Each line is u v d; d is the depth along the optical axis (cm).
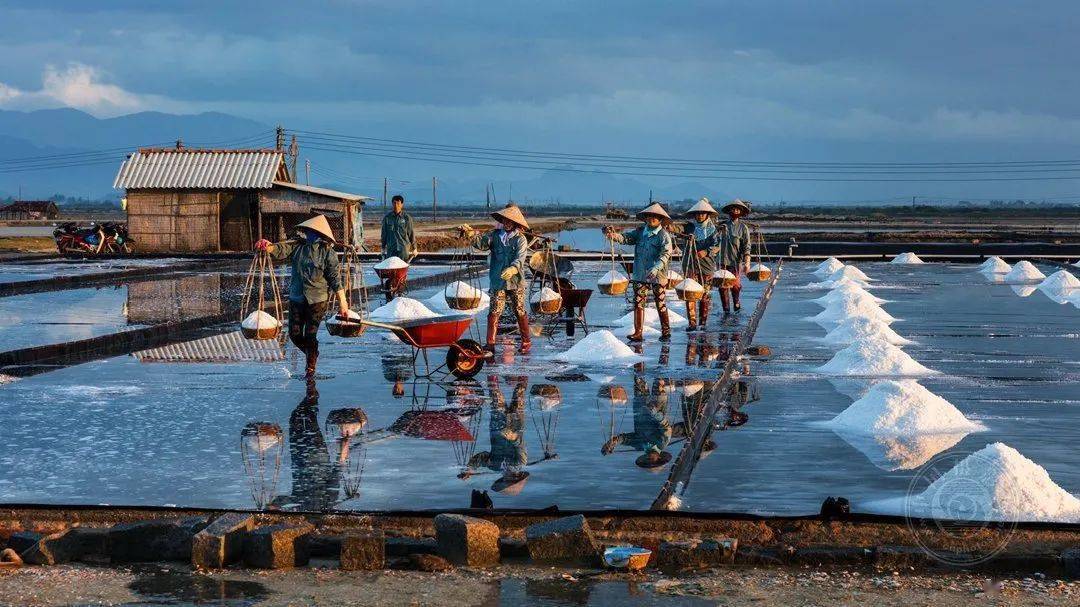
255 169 3928
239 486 739
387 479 757
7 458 820
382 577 574
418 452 841
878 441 895
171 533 607
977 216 18400
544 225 9975
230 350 1444
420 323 1181
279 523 639
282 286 2461
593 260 3753
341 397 1087
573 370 1259
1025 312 1980
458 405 1044
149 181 3884
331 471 781
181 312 1864
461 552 597
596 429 927
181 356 1387
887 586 557
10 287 2342
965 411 1027
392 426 941
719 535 620
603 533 623
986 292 2441
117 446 862
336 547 611
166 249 3912
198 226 3897
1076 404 1063
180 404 1048
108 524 648
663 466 792
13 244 4966
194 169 3941
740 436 916
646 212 1494
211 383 1175
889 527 615
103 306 1977
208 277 2777
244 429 930
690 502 707
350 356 1385
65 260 3522
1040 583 561
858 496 717
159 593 550
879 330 1542
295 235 1290
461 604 532
